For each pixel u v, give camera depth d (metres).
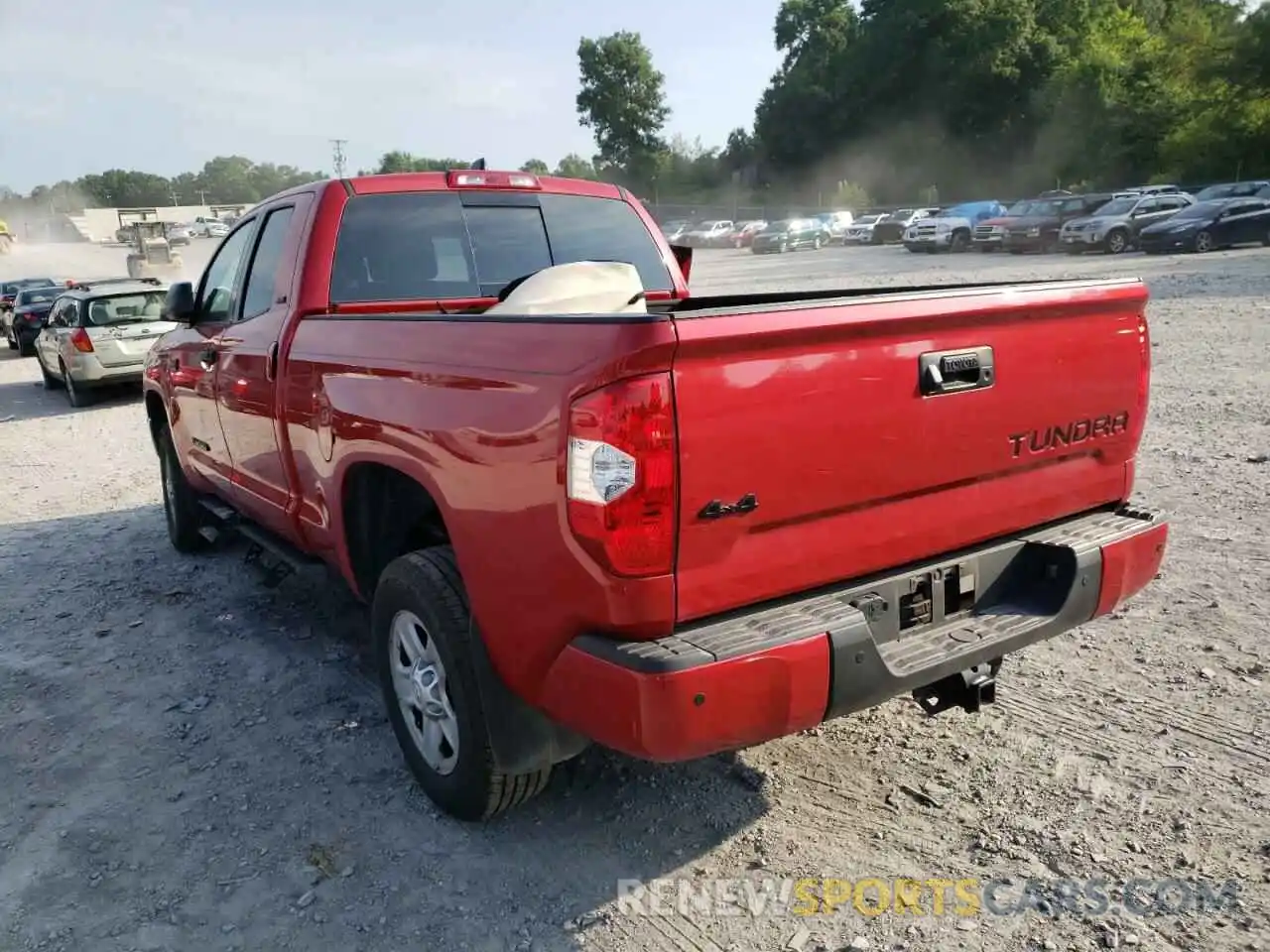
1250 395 9.40
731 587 2.71
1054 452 3.41
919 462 3.01
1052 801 3.41
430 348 3.17
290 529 4.57
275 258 4.70
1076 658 4.44
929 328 2.96
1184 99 53.44
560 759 3.27
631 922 2.97
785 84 79.44
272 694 4.63
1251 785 3.42
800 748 3.86
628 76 92.88
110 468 10.24
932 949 2.79
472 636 3.13
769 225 50.31
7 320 24.58
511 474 2.79
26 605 6.04
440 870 3.26
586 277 4.05
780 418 2.69
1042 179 61.66
